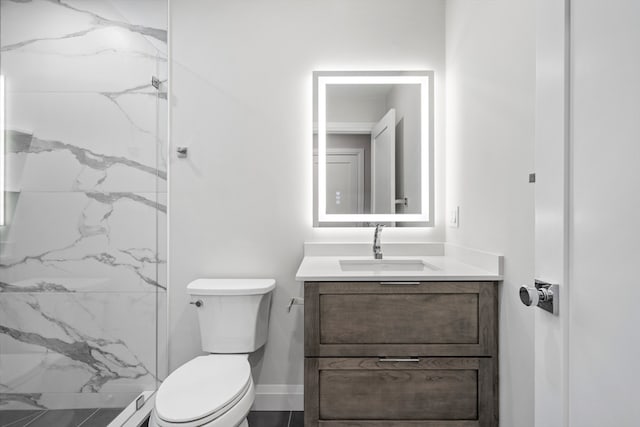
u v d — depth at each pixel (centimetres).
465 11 196
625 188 61
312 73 226
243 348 199
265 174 226
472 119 187
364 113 229
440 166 229
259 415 216
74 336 157
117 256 182
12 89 125
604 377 66
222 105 226
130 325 193
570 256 76
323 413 163
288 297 225
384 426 163
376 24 228
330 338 164
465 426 162
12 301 126
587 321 70
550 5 82
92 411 165
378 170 230
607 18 65
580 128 73
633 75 60
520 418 143
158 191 215
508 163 151
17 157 128
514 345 148
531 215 135
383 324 164
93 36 168
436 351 163
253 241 226
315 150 226
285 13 228
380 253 213
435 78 229
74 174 156
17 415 128
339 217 228
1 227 121
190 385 152
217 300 197
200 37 226
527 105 137
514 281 148
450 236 221
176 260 224
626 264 61
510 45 148
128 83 192
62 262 150
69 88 154
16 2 126
